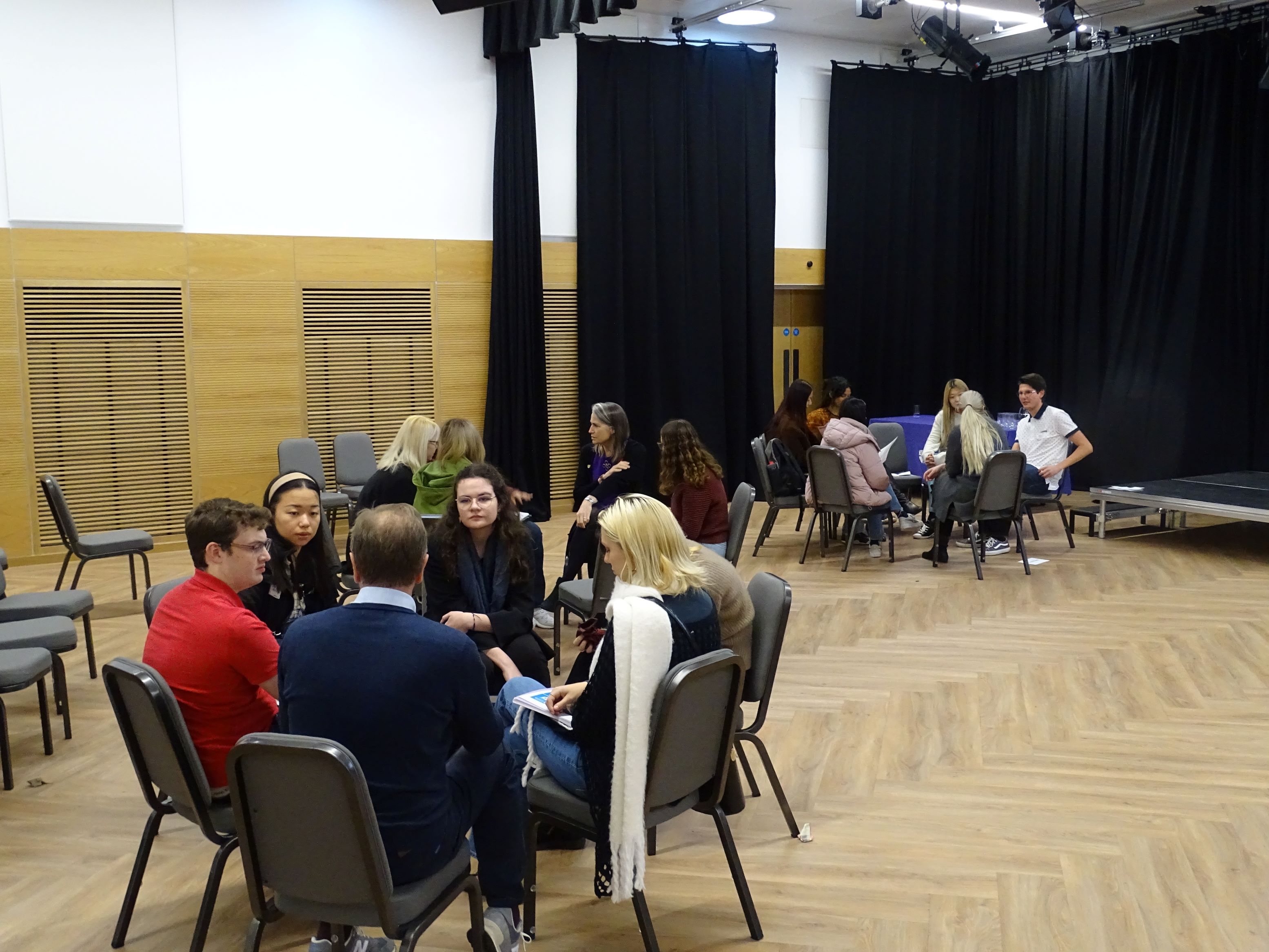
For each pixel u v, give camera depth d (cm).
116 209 723
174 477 767
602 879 249
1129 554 720
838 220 985
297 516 327
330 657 214
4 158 690
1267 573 664
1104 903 288
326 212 796
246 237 769
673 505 511
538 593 385
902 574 670
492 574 372
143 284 737
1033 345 1038
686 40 920
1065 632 543
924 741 402
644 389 920
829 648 519
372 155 806
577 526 539
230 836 252
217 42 744
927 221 1024
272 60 765
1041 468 738
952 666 490
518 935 251
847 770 377
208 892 253
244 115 759
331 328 808
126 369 742
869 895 294
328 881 210
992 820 338
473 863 313
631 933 278
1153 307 932
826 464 676
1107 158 959
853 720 423
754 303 960
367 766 212
